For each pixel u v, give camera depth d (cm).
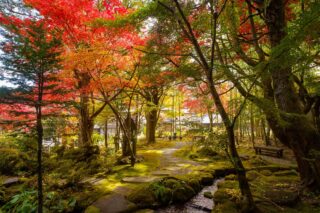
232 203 412
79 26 561
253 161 809
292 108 436
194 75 413
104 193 498
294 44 265
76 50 559
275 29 444
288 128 448
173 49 484
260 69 327
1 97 314
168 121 2481
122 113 1047
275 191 459
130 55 661
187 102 1588
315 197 432
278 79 451
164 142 1731
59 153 845
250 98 369
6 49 309
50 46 324
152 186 499
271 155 965
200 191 550
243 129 1683
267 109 357
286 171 652
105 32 556
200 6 432
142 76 604
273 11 442
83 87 686
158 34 465
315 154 420
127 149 888
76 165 708
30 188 518
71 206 436
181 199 475
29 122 351
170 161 884
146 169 732
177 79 510
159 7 400
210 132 399
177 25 437
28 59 307
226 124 358
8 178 610
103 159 805
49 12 518
